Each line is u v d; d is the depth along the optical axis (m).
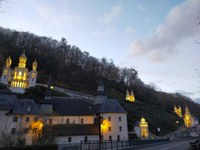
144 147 34.47
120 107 65.31
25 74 98.19
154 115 116.94
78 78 137.25
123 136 60.56
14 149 18.02
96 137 52.19
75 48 177.00
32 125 40.62
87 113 61.47
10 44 130.00
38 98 72.38
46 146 22.00
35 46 149.12
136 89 168.75
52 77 124.69
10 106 47.62
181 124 133.50
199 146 17.72
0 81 93.38
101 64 176.88
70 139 49.00
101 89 76.62
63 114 58.12
